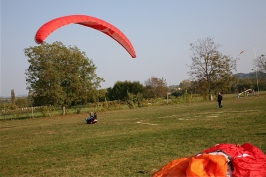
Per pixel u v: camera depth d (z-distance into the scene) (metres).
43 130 24.53
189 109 36.03
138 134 17.36
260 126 16.33
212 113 27.47
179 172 7.14
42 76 45.75
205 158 6.98
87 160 11.40
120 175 8.98
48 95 46.16
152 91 87.31
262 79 74.25
